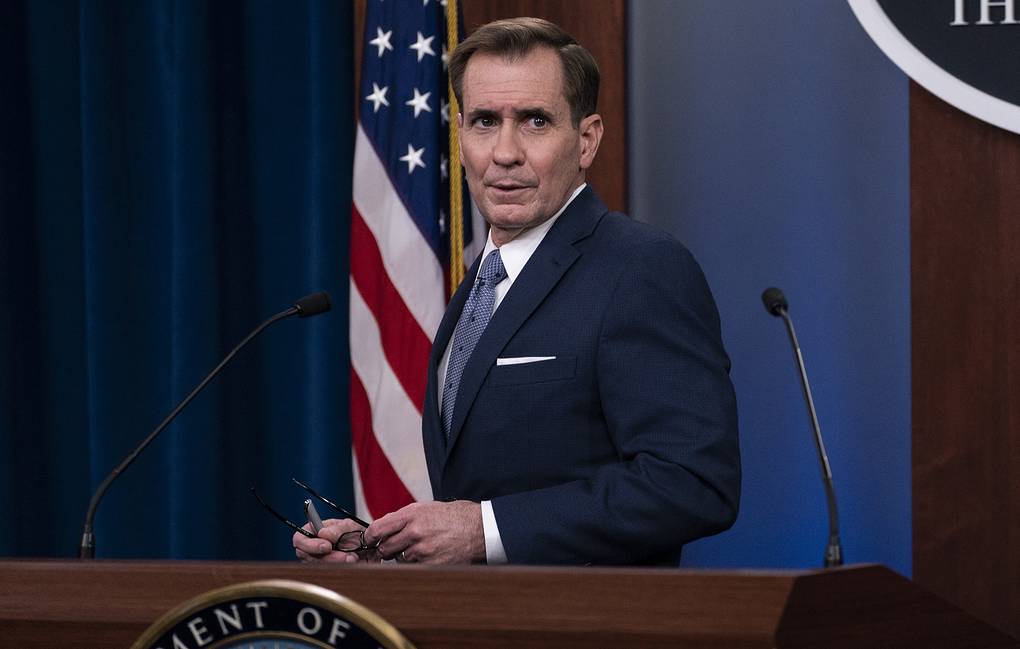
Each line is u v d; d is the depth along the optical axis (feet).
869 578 9.63
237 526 30.66
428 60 27.66
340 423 29.86
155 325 31.12
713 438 14.07
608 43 28.89
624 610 9.51
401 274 27.27
